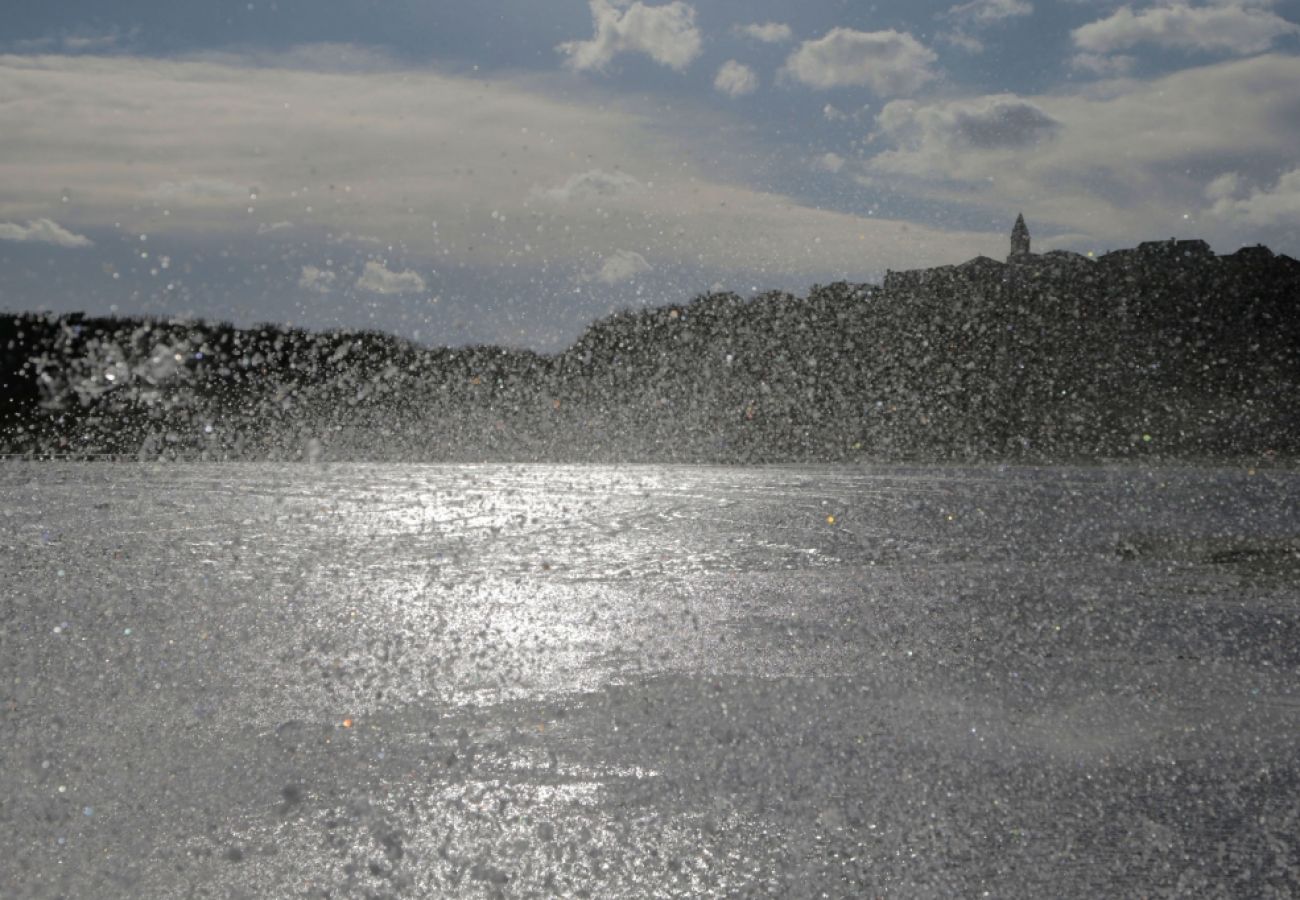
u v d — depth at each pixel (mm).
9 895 1274
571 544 4262
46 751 1771
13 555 3881
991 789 1630
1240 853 1415
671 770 1693
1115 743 1852
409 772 1678
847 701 2092
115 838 1434
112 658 2391
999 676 2291
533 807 1541
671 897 1280
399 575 3512
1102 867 1370
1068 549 4230
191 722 1932
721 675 2271
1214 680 2283
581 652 2463
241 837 1438
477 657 2414
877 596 3188
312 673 2270
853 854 1397
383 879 1320
